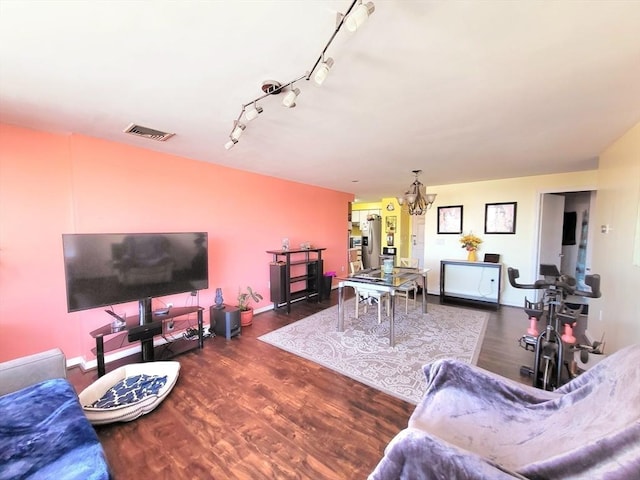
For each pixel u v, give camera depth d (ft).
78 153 8.55
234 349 10.12
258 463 5.24
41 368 5.50
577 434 3.53
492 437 3.97
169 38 4.14
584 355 7.38
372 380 8.05
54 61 4.69
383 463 3.15
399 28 3.92
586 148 9.85
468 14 3.67
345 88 5.66
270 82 5.40
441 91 5.80
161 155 10.50
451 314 14.25
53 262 8.48
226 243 12.94
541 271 7.70
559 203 16.14
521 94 5.92
